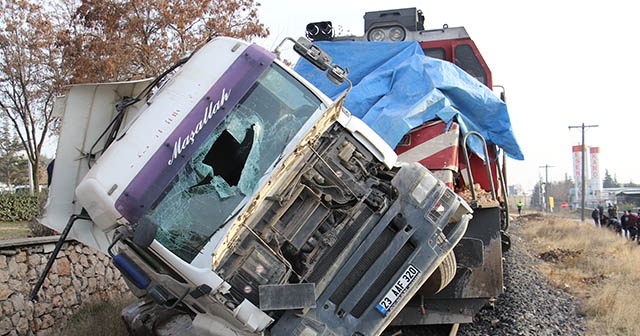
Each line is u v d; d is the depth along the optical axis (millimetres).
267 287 4449
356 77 8461
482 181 8164
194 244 4516
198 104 4867
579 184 86188
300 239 4891
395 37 9539
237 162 4832
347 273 4754
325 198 5059
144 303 7266
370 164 5668
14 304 7211
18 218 20594
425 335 6703
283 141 5008
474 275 6199
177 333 5988
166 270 4727
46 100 21312
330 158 5414
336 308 4715
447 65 7809
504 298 8844
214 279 4395
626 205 57781
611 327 7516
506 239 8492
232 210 4645
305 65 8477
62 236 5254
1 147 41656
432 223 4879
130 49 17672
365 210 5020
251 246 4668
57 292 8141
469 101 7629
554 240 23016
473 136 7688
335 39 9727
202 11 18000
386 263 4797
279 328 4621
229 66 5086
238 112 4969
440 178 6945
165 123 4773
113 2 17656
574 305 8969
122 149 4664
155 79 6000
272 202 4902
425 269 4844
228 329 4777
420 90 7496
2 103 21844
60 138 6078
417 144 7141
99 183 4496
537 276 11633
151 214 4480
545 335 6996
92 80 17203
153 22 18156
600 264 13625
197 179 4652
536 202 125250
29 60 20672
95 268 9227
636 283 10992
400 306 4809
